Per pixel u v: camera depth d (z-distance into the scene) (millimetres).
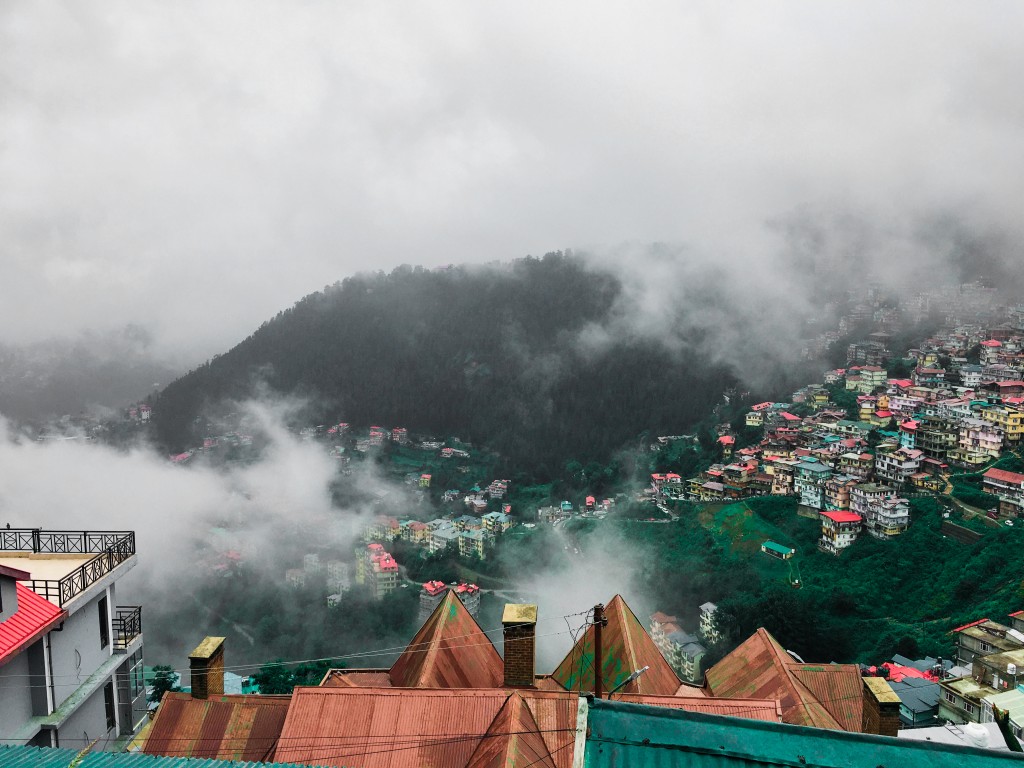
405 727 18656
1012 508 108000
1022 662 57875
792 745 9656
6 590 19312
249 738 19812
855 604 95750
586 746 9672
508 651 21953
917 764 9336
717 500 140000
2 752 12352
